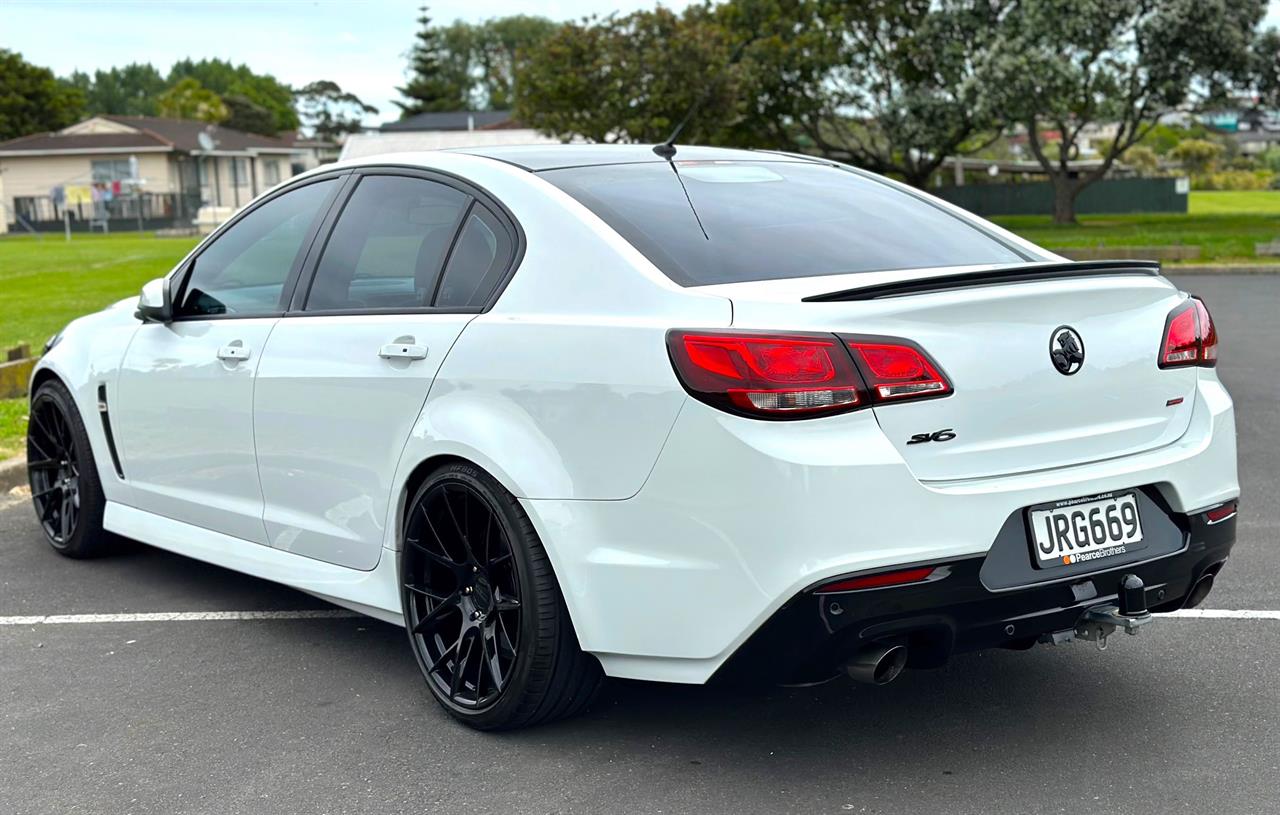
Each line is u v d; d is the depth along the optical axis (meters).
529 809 3.06
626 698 3.73
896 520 2.85
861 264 3.39
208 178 70.31
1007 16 36.50
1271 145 108.19
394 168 4.05
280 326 4.14
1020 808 2.99
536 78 39.78
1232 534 3.46
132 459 4.94
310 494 4.03
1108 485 3.14
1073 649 4.11
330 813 3.08
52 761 3.44
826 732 3.46
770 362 2.86
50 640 4.46
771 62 41.59
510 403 3.32
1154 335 3.34
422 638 3.69
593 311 3.24
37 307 17.48
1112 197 54.53
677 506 2.98
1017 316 3.08
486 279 3.55
